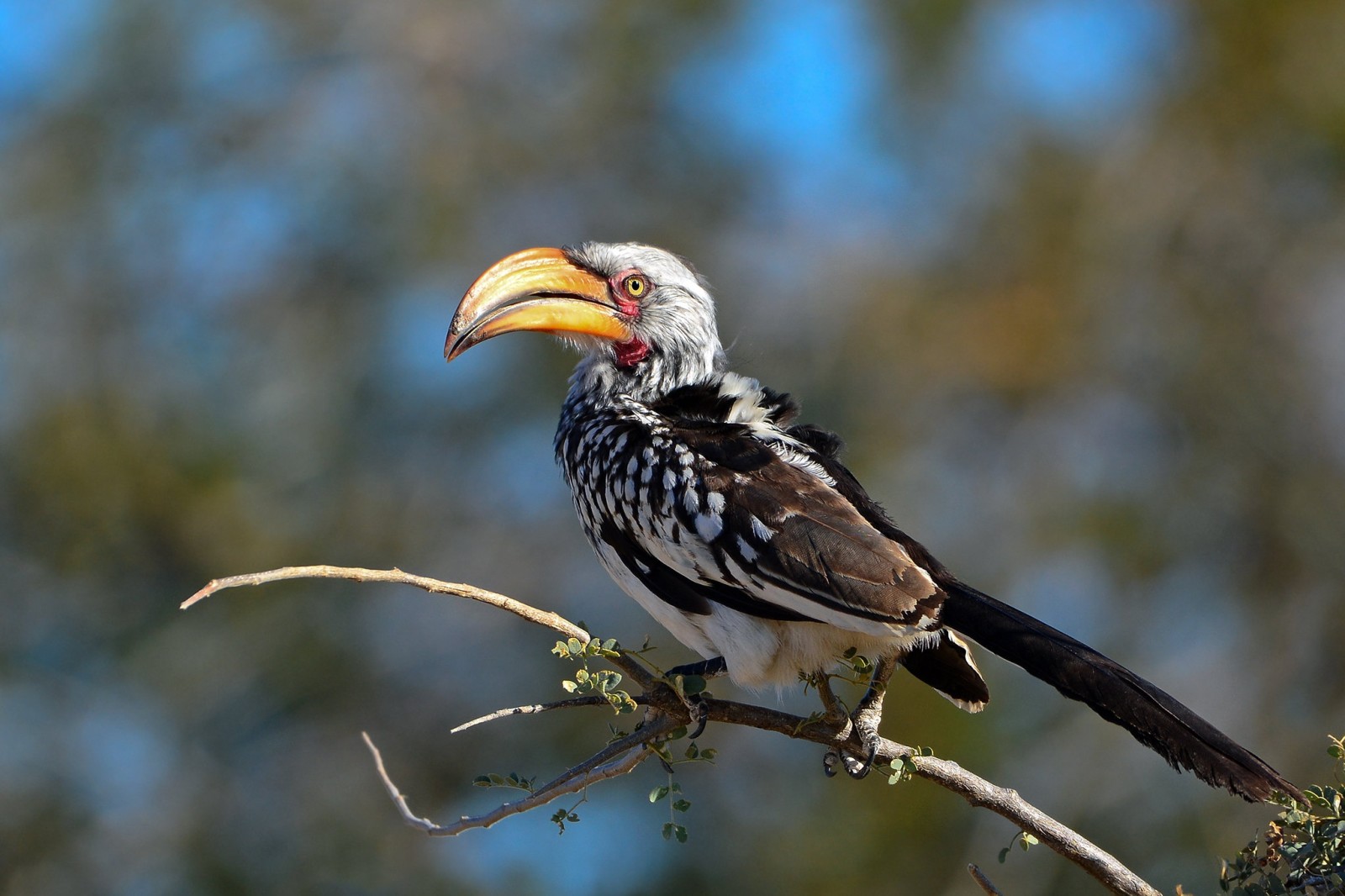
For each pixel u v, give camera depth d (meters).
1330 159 15.19
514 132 16.02
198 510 14.03
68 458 14.22
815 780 12.20
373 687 14.00
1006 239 15.05
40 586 14.15
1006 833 11.33
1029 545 14.12
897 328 14.67
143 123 16.12
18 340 15.15
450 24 16.48
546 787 5.43
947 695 6.73
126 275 15.64
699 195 15.88
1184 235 15.33
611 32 16.05
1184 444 14.69
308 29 16.42
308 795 13.66
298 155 16.06
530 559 14.58
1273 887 4.93
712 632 6.45
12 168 15.82
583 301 7.58
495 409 14.69
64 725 13.88
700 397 7.25
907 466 14.33
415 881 13.10
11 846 13.38
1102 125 15.55
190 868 13.35
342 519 14.34
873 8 15.30
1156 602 14.01
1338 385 14.64
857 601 5.87
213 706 14.00
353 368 14.86
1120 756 11.91
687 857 12.09
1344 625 13.82
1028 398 14.73
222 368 15.02
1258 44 15.16
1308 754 13.23
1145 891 5.25
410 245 15.38
